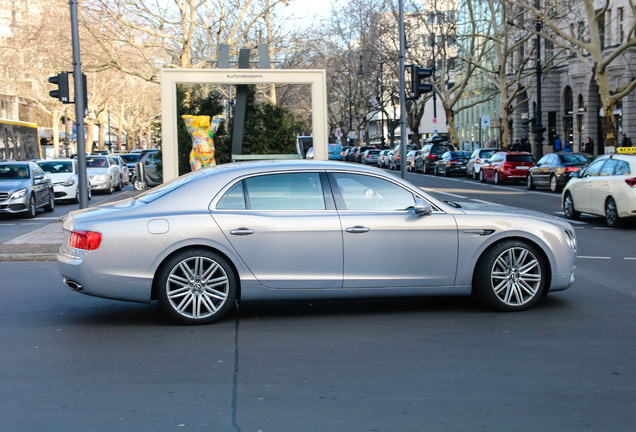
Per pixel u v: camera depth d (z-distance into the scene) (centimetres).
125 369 578
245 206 732
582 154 2834
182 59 3159
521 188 3152
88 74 5769
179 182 759
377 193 753
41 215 2322
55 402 500
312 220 727
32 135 4000
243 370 571
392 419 460
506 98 4581
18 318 777
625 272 1032
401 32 1984
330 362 591
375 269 736
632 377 544
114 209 737
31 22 4334
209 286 725
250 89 2656
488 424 451
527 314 760
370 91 7250
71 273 714
